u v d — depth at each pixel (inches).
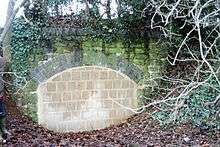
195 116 393.4
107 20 434.0
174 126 390.0
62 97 423.2
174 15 417.1
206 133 367.6
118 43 437.1
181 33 448.5
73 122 426.9
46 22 418.0
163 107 421.1
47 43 417.4
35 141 345.1
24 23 415.2
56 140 362.0
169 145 336.8
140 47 445.1
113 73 438.6
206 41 441.4
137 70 445.1
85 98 430.6
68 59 422.3
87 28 426.6
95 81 432.8
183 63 460.8
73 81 425.7
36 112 417.4
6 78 415.5
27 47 415.2
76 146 335.3
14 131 368.2
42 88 418.3
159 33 447.5
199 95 402.6
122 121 442.3
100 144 345.7
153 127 398.3
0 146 320.2
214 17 381.7
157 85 450.0
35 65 417.1
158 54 451.2
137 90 446.9
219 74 392.2
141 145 340.2
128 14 437.4
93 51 429.4
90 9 432.1
